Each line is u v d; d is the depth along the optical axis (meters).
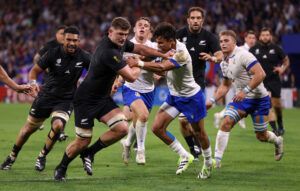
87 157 17.59
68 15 67.19
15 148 19.53
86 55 19.30
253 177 18.34
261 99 20.22
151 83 22.23
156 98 53.56
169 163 21.20
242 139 28.70
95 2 68.31
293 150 24.86
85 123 16.73
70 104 19.23
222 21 62.81
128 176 18.39
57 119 18.67
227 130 19.88
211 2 65.12
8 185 16.66
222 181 17.59
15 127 34.06
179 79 17.84
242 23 62.09
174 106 18.39
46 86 19.25
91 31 65.00
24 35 65.50
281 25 60.81
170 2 66.88
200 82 23.30
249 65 19.19
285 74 54.78
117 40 16.23
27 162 21.12
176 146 18.77
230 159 22.17
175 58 16.78
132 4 67.44
